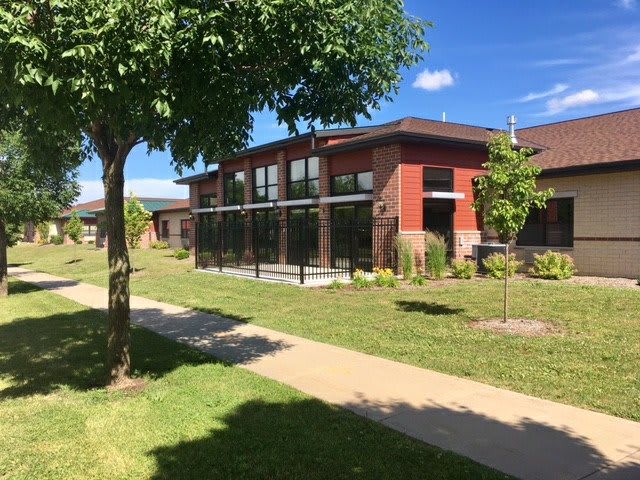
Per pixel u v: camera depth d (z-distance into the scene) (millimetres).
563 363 6234
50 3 4059
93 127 5906
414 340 7715
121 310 6027
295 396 5418
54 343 8336
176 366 6785
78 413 5062
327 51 4953
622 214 13477
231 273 17469
